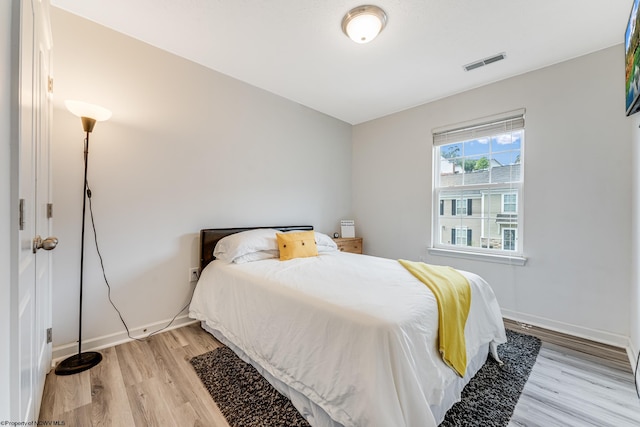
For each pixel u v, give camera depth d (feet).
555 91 7.78
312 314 4.40
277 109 10.17
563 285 7.66
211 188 8.39
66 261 5.92
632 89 5.10
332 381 3.79
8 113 2.51
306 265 7.09
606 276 7.02
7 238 2.48
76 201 6.05
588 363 5.99
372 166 12.70
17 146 2.65
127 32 6.68
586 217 7.30
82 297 6.15
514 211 8.71
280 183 10.35
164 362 5.83
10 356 2.55
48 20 4.75
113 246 6.59
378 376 3.36
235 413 4.36
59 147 5.82
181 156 7.74
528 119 8.24
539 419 4.34
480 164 9.50
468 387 5.09
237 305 6.16
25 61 3.10
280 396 4.75
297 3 5.66
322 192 12.05
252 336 5.53
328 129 12.26
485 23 6.21
